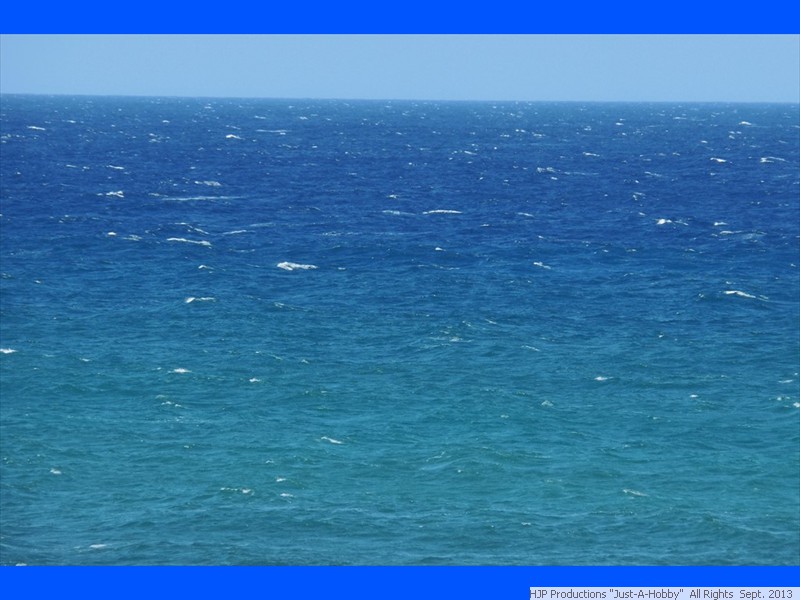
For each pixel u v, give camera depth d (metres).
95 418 49.19
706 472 44.38
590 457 45.56
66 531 37.81
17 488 41.31
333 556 36.25
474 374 56.72
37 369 55.72
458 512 40.19
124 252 89.69
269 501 40.81
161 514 39.41
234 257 89.44
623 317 70.31
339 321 67.81
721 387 55.31
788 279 84.31
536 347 62.19
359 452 45.81
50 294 73.44
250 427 48.47
